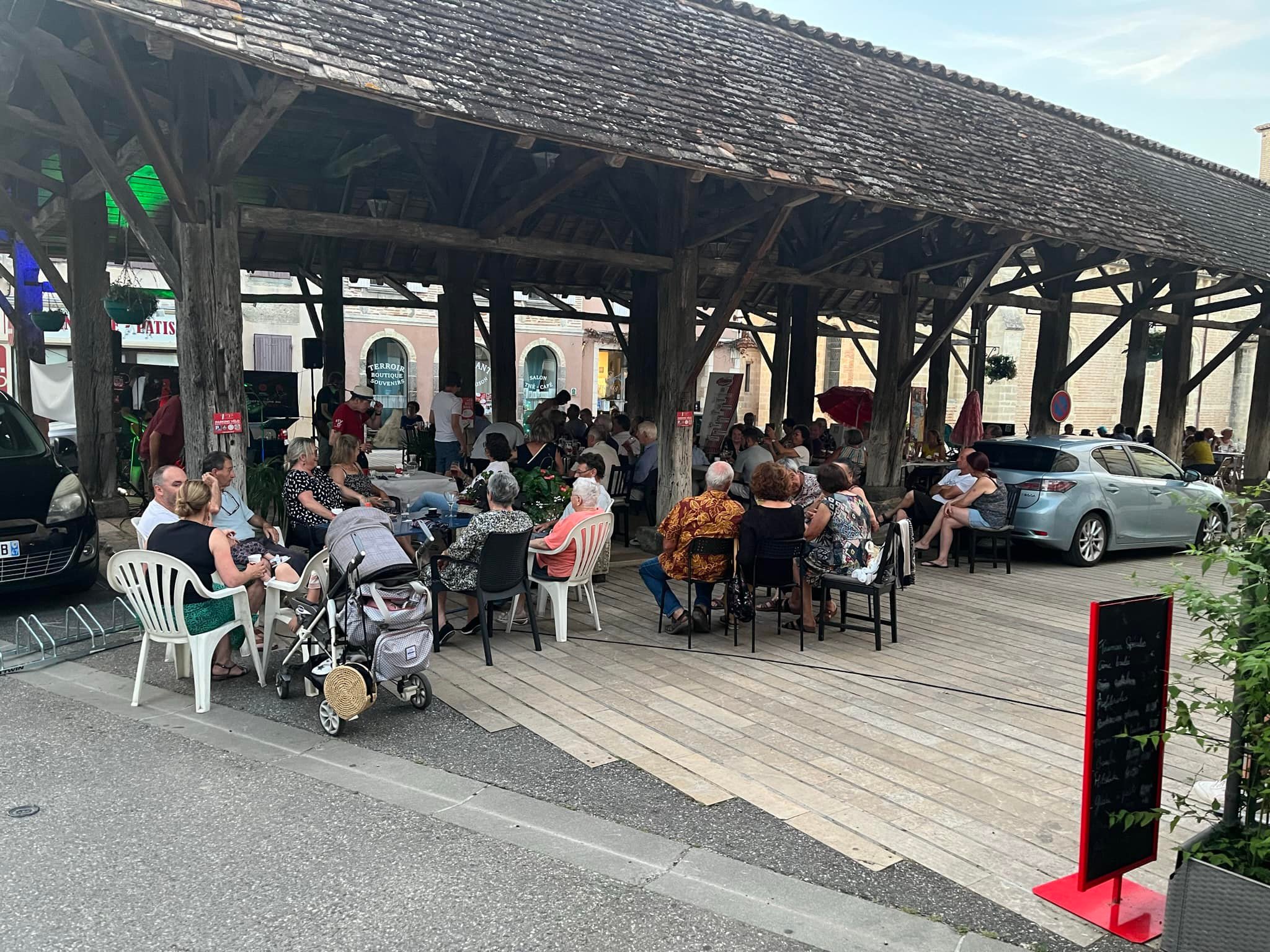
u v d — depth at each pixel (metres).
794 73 10.06
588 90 7.27
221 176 6.35
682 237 9.09
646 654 5.86
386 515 4.81
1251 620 2.52
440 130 9.51
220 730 4.43
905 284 11.36
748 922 2.88
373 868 3.17
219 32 5.34
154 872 3.11
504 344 14.16
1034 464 9.59
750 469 10.73
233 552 5.57
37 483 6.77
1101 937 2.82
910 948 2.75
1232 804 2.67
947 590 8.23
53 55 5.40
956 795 3.82
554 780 3.92
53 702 4.77
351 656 4.59
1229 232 13.16
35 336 12.70
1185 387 15.51
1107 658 2.78
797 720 4.70
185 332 6.46
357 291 27.88
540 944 2.75
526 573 5.87
